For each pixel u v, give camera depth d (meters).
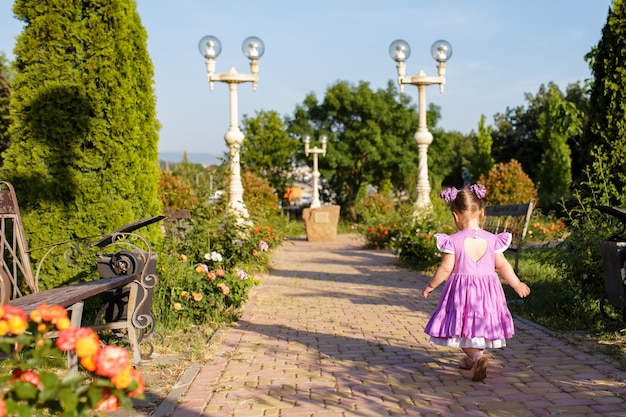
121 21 5.82
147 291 5.02
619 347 5.00
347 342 5.54
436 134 39.66
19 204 5.56
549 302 6.65
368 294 8.69
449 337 4.12
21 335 2.34
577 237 6.35
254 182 24.86
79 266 5.61
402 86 15.41
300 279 10.65
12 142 5.63
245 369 4.61
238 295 6.75
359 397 3.90
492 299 4.18
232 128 13.13
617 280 4.98
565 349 5.01
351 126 39.03
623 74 6.86
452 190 4.47
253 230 10.18
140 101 6.10
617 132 6.86
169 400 3.82
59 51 5.65
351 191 40.22
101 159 5.77
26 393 2.04
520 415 3.49
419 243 12.55
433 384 4.16
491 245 4.30
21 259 5.06
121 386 2.09
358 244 21.41
